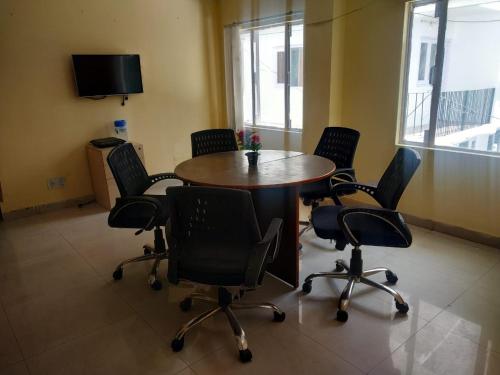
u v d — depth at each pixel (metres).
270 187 2.24
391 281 2.59
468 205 3.25
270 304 2.23
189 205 1.74
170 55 4.97
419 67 3.47
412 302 2.37
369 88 3.79
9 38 3.77
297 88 4.87
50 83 4.09
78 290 2.63
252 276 1.78
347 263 2.86
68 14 4.07
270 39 5.18
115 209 2.48
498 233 3.11
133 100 4.75
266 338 2.08
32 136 4.08
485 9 3.01
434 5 3.23
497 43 3.01
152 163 5.11
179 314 2.33
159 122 5.05
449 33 3.22
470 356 1.91
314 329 2.14
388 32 3.52
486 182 3.11
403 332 2.10
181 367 1.89
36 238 3.55
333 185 3.00
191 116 5.36
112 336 2.14
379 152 3.85
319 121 4.11
